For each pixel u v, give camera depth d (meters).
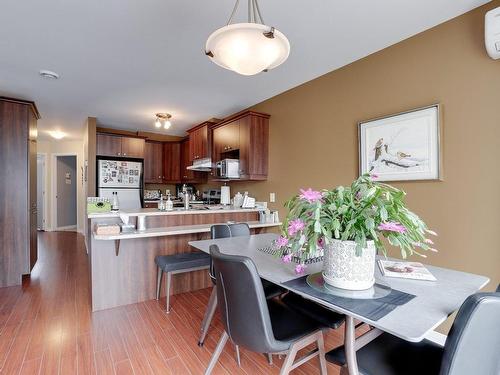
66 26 2.01
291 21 1.99
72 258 4.35
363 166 2.53
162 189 6.13
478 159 1.88
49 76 2.88
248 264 1.15
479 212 1.88
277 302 1.66
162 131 5.64
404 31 2.15
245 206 3.59
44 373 1.67
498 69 1.79
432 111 2.08
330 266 1.21
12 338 2.05
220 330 2.22
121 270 2.70
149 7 1.81
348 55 2.53
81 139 6.58
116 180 4.94
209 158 4.30
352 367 1.06
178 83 3.13
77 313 2.48
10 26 2.00
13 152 3.25
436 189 2.09
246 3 1.76
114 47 2.32
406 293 1.15
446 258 2.03
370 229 1.07
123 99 3.66
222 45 1.34
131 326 2.26
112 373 1.68
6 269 3.14
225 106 3.99
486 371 0.86
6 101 3.23
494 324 0.81
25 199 3.30
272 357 1.87
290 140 3.36
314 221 1.14
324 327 1.40
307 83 3.13
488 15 1.70
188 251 3.10
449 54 2.01
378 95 2.45
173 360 1.83
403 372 1.06
